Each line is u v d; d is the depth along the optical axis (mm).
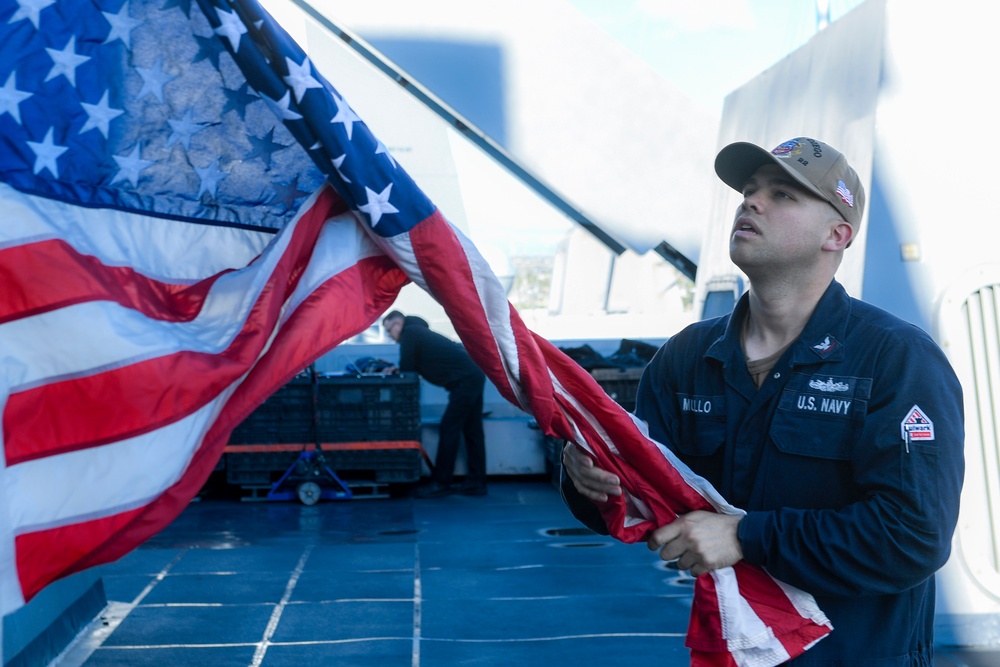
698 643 2098
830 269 2109
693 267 9414
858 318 2051
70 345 1530
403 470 8938
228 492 9320
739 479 2115
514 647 4688
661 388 2303
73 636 4754
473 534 7285
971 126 4414
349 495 8867
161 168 1894
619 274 13727
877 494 1902
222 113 1914
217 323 1762
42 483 1481
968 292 4383
